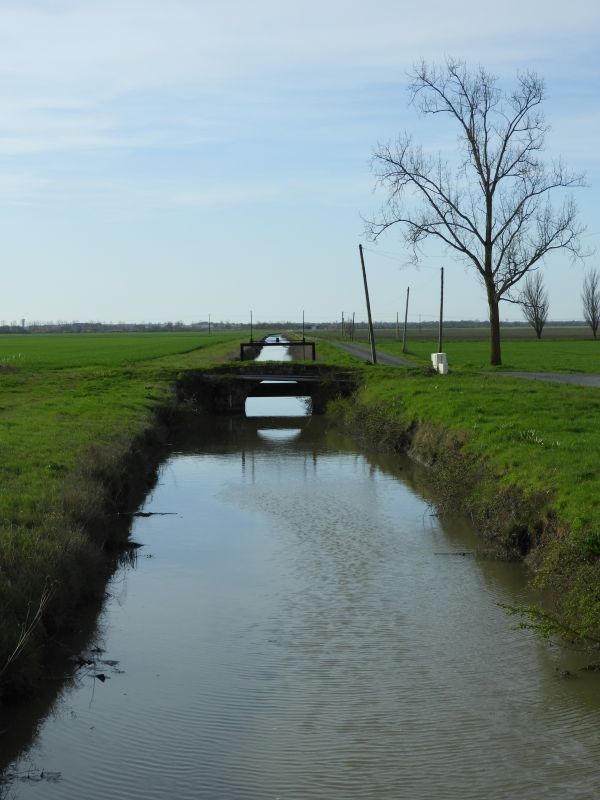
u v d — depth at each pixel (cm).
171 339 14088
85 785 881
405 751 941
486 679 1125
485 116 5181
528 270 5306
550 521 1595
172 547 1811
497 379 4353
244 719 1022
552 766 902
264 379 4722
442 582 1546
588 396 3303
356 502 2261
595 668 1148
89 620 1364
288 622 1355
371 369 4959
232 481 2598
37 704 1062
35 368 5584
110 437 2622
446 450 2517
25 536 1381
